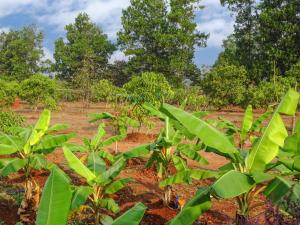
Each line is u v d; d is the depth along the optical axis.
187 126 6.64
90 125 27.02
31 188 9.60
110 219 8.08
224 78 30.38
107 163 13.75
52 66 66.94
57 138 10.02
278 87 25.19
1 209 9.76
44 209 4.83
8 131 13.83
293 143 6.39
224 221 9.05
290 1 44.00
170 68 54.47
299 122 6.53
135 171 13.05
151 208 9.68
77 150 11.15
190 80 55.91
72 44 66.44
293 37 42.44
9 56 68.94
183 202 9.52
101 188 8.34
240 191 5.65
